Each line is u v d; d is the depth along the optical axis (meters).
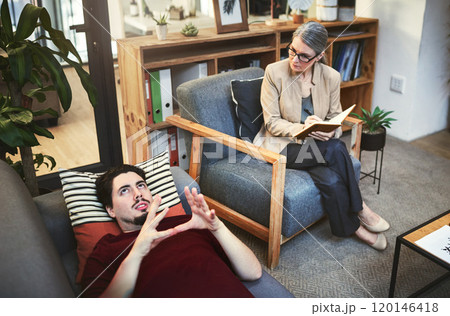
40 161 1.87
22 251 0.92
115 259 1.19
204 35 2.44
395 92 3.11
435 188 2.45
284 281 1.72
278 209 1.68
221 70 2.67
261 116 2.07
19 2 2.19
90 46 2.34
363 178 2.56
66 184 1.34
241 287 1.11
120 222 1.30
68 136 2.80
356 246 1.94
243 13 2.58
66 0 2.31
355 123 2.05
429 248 1.38
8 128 1.47
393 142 3.10
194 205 1.23
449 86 3.18
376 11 3.07
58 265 0.98
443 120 3.29
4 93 2.25
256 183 1.80
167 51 2.52
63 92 1.54
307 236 2.02
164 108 2.43
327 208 1.81
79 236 1.28
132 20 2.89
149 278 1.10
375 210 2.22
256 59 2.77
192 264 1.12
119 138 2.57
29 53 1.50
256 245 1.94
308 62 1.84
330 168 1.80
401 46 2.98
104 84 2.42
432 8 2.83
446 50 3.05
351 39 3.07
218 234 1.25
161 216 1.16
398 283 1.70
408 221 2.12
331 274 1.76
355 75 3.19
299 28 1.82
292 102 1.96
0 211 1.04
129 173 1.33
